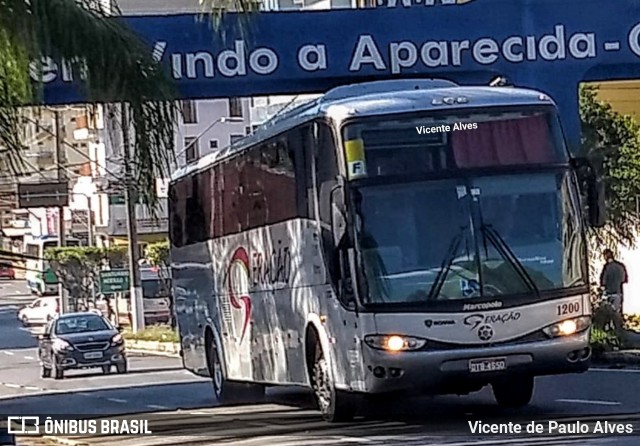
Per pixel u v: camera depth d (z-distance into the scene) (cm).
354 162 1468
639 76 2267
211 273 2194
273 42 2109
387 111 1483
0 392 3008
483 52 2173
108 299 5772
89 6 1130
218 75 2081
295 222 1673
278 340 1805
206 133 5806
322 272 1572
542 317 1460
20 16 1067
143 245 6084
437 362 1440
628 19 2203
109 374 3538
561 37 2189
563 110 2188
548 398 1822
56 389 3044
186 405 2258
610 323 2527
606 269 2589
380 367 1441
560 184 1499
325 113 1522
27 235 6094
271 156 1769
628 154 3100
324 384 1612
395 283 1449
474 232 1466
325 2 4131
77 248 5978
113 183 1334
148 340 4822
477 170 1480
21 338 5819
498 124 1497
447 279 1452
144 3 3259
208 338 2275
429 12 2162
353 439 1448
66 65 1098
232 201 2006
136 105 1137
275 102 5481
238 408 2089
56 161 1666
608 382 2053
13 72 1096
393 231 1460
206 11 1339
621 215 3059
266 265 1836
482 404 1786
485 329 1447
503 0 2178
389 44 2147
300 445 1423
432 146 1483
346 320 1491
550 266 1475
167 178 1188
